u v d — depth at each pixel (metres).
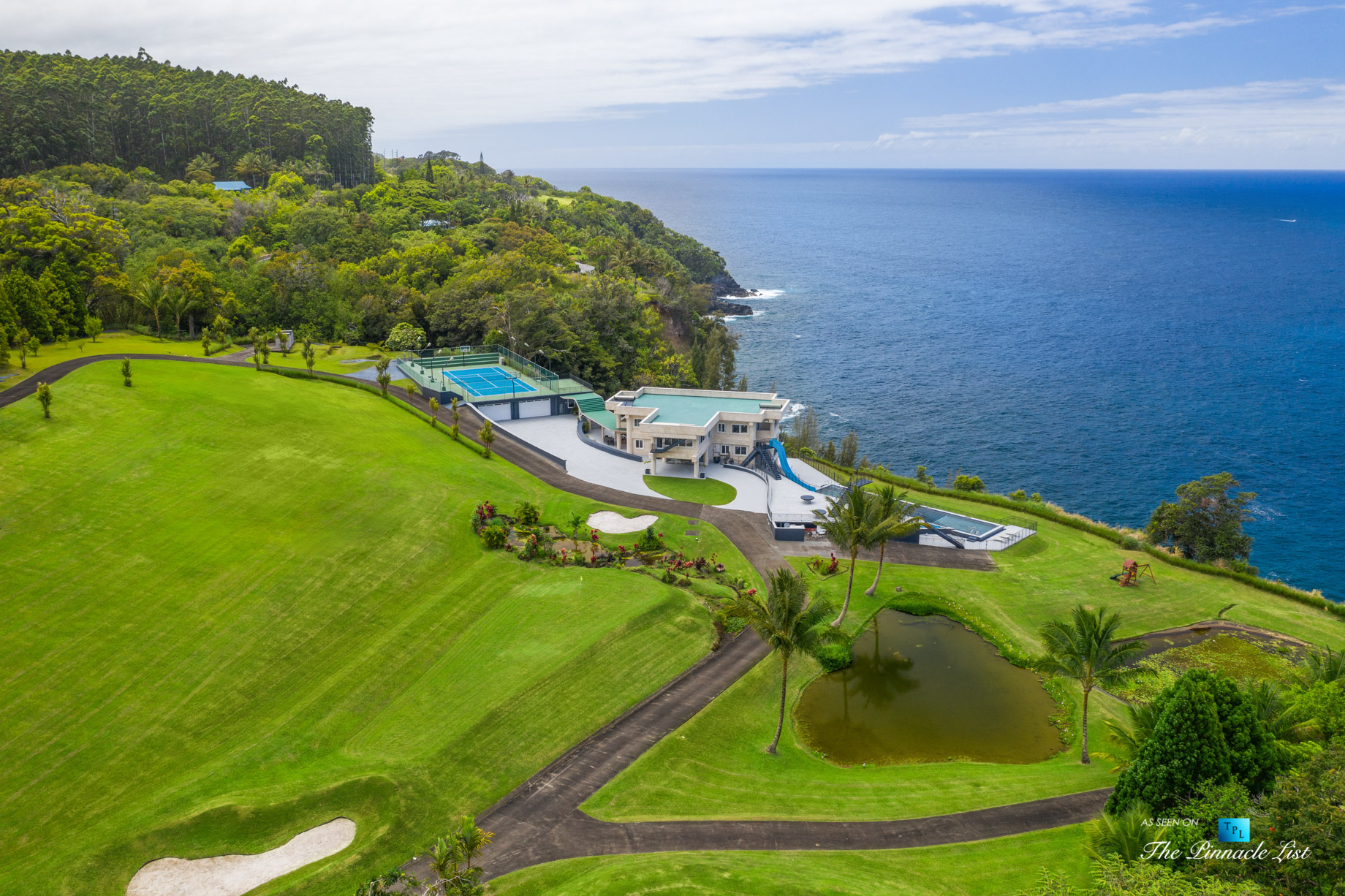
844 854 45.44
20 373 103.31
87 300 139.00
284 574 71.06
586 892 41.47
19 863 43.47
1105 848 39.81
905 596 80.25
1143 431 168.75
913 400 191.12
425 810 48.84
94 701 54.91
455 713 57.09
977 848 45.88
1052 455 155.75
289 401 109.12
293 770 51.69
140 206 186.25
